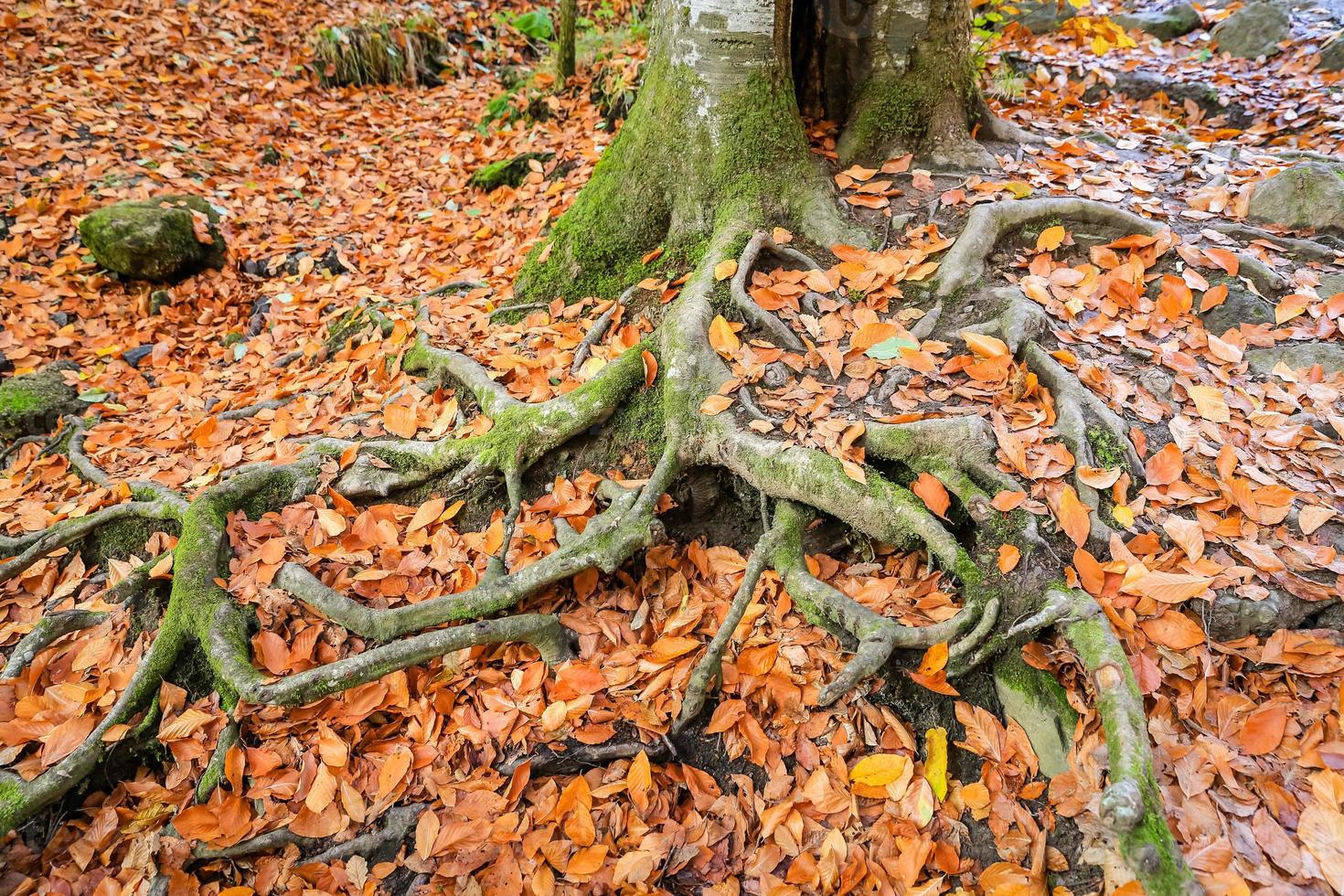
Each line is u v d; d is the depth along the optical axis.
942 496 2.72
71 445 4.08
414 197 6.26
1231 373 3.08
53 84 6.57
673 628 2.92
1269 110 5.82
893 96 4.06
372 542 3.23
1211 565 2.45
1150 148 4.64
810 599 2.74
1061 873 2.24
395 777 2.63
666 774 2.70
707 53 3.69
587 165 5.44
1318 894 1.97
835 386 3.12
